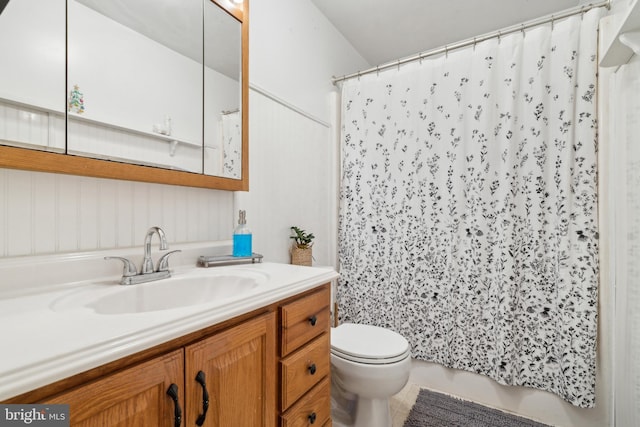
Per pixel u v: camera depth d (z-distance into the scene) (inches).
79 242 33.4
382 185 74.9
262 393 30.0
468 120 64.1
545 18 56.7
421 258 69.5
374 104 76.4
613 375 50.4
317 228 75.9
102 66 34.4
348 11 76.7
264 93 58.6
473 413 59.2
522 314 58.3
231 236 52.1
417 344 69.6
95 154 33.5
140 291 33.3
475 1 71.8
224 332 25.9
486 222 61.9
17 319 21.8
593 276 52.2
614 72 49.2
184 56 43.1
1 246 28.2
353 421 53.1
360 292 77.3
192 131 43.9
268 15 60.3
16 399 15.2
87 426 17.2
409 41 90.0
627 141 44.7
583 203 53.3
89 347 17.5
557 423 55.8
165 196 42.3
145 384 20.1
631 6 34.3
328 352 41.1
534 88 57.5
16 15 28.2
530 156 57.8
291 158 66.2
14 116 28.0
